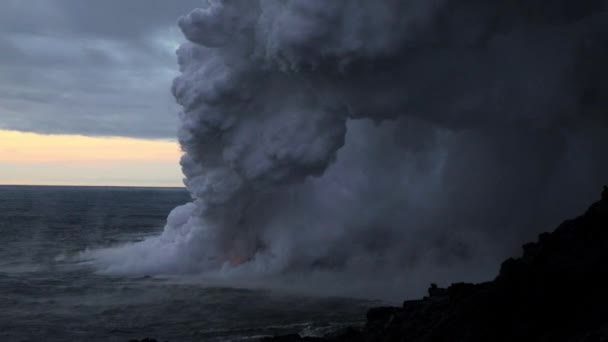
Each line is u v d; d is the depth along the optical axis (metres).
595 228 18.97
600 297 16.97
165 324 30.53
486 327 17.58
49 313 32.94
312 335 28.00
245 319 31.17
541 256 18.59
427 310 21.06
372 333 22.28
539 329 17.05
